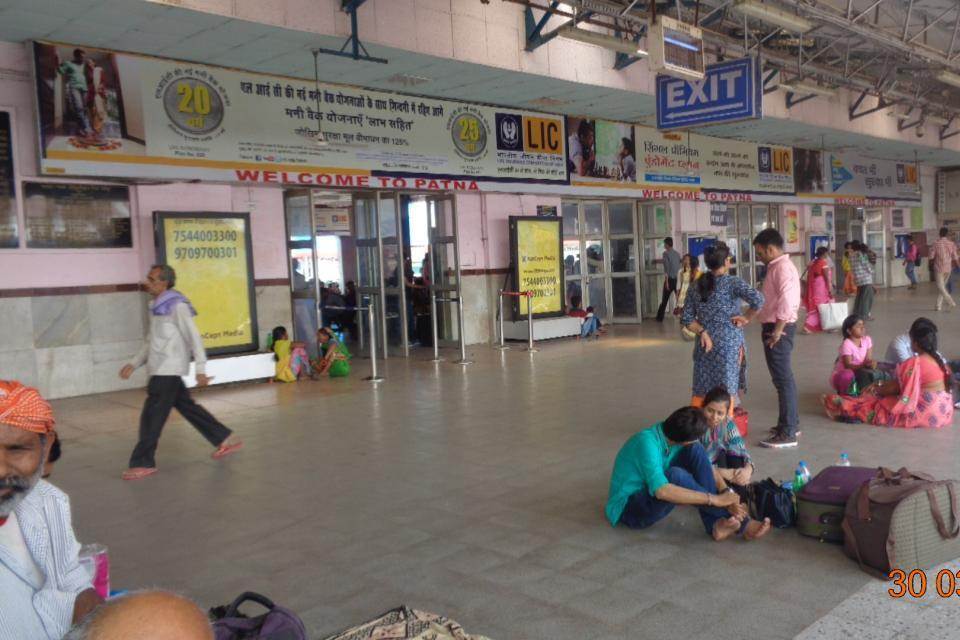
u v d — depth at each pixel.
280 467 5.68
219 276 9.54
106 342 9.06
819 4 9.85
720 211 17.80
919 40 13.12
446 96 11.73
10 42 8.13
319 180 10.38
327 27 8.26
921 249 25.97
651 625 3.04
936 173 26.64
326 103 10.46
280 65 9.42
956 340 10.69
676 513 4.35
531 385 8.80
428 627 2.37
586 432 6.37
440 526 4.29
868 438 5.77
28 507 1.78
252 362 9.59
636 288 15.77
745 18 10.31
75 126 8.34
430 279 12.21
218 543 4.16
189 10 7.29
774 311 5.62
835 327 12.22
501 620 3.13
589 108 13.23
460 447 6.07
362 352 12.11
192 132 9.20
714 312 5.52
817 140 18.53
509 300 13.43
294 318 10.80
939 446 5.45
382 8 8.77
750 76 10.05
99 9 7.21
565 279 14.45
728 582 3.40
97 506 4.89
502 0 10.02
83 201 8.80
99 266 8.97
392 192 11.59
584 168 14.22
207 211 9.51
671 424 3.92
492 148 12.60
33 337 8.52
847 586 3.31
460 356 11.55
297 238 10.64
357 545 4.05
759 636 2.91
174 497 5.03
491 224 13.27
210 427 5.97
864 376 6.73
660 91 10.96
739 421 5.74
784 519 3.94
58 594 1.78
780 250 5.70
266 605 2.17
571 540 3.99
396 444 6.25
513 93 11.69
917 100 16.80
